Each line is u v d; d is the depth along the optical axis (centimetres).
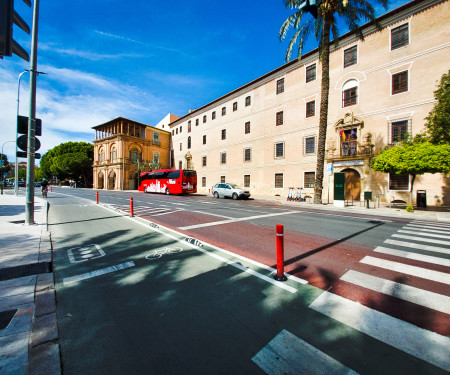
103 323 235
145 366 179
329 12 1312
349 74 1772
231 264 405
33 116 679
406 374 170
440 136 1133
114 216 949
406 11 1498
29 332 215
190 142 3647
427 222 859
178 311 258
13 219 798
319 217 951
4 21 204
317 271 374
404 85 1516
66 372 172
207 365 180
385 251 481
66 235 617
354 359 185
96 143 4556
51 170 5209
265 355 190
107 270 378
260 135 2475
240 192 1903
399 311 256
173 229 695
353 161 1698
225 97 2925
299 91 2120
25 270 366
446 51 1356
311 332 220
